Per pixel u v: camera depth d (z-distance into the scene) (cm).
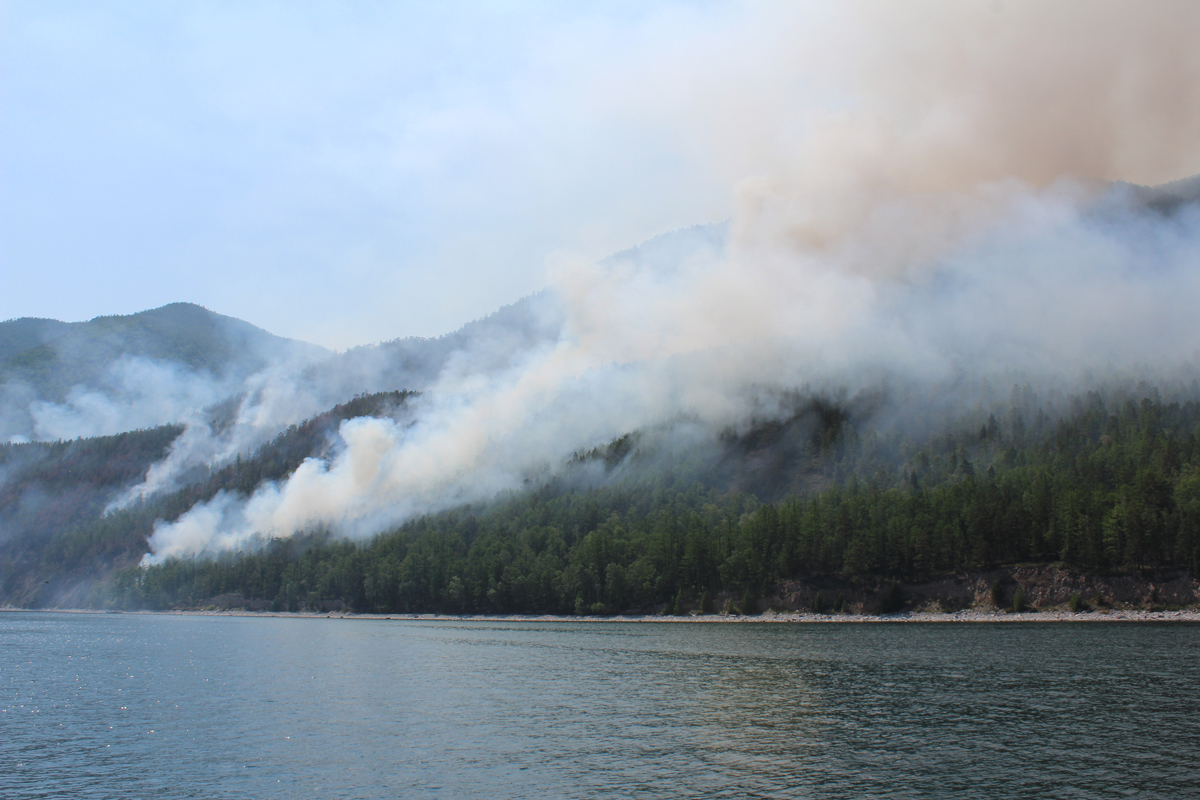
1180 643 13725
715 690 9912
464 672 12119
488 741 7169
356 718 8344
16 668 13112
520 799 5409
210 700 9625
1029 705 8406
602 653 14638
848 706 8606
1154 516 19712
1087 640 14412
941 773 5894
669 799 5372
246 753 6794
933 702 8712
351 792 5638
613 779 5859
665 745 6931
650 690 10038
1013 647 13588
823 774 5928
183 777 6062
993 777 5772
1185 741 6762
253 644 17700
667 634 18912
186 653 15588
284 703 9362
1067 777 5744
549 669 12350
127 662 13988
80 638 19975
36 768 6366
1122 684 9600
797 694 9450
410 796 5525
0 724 8169
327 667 12950
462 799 5431
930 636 16175
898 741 6912
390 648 16325
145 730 7806
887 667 11581
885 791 5491
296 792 5656
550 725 7875
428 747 6950
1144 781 5628
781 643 15625
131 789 5775
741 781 5772
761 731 7444
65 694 10181
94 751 6925
